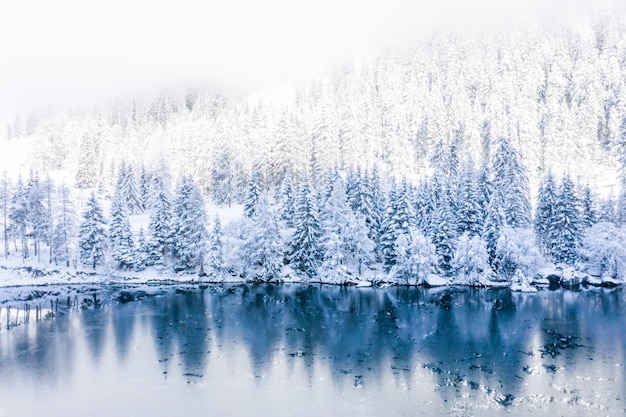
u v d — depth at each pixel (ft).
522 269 181.68
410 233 195.42
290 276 208.85
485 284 179.83
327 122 346.95
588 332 105.50
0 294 176.55
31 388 75.05
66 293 179.22
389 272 198.39
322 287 190.70
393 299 157.99
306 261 211.00
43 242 240.73
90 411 65.67
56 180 435.53
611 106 370.94
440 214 199.62
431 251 186.91
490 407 63.98
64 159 499.10
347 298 161.79
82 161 396.16
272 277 207.82
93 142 442.91
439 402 66.23
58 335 109.91
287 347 98.17
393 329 112.98
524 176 225.76
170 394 71.67
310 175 317.83
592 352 89.35
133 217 301.02
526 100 404.36
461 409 63.52
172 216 232.94
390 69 611.88
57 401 69.51
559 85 428.97
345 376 78.69
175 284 202.90
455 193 225.56
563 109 355.77
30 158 501.97
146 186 335.47
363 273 206.28
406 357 89.35
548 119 359.87
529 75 448.24
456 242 196.34
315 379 77.51
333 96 571.28
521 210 204.44
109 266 207.82
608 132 366.43
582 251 188.55
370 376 78.43
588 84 402.31
